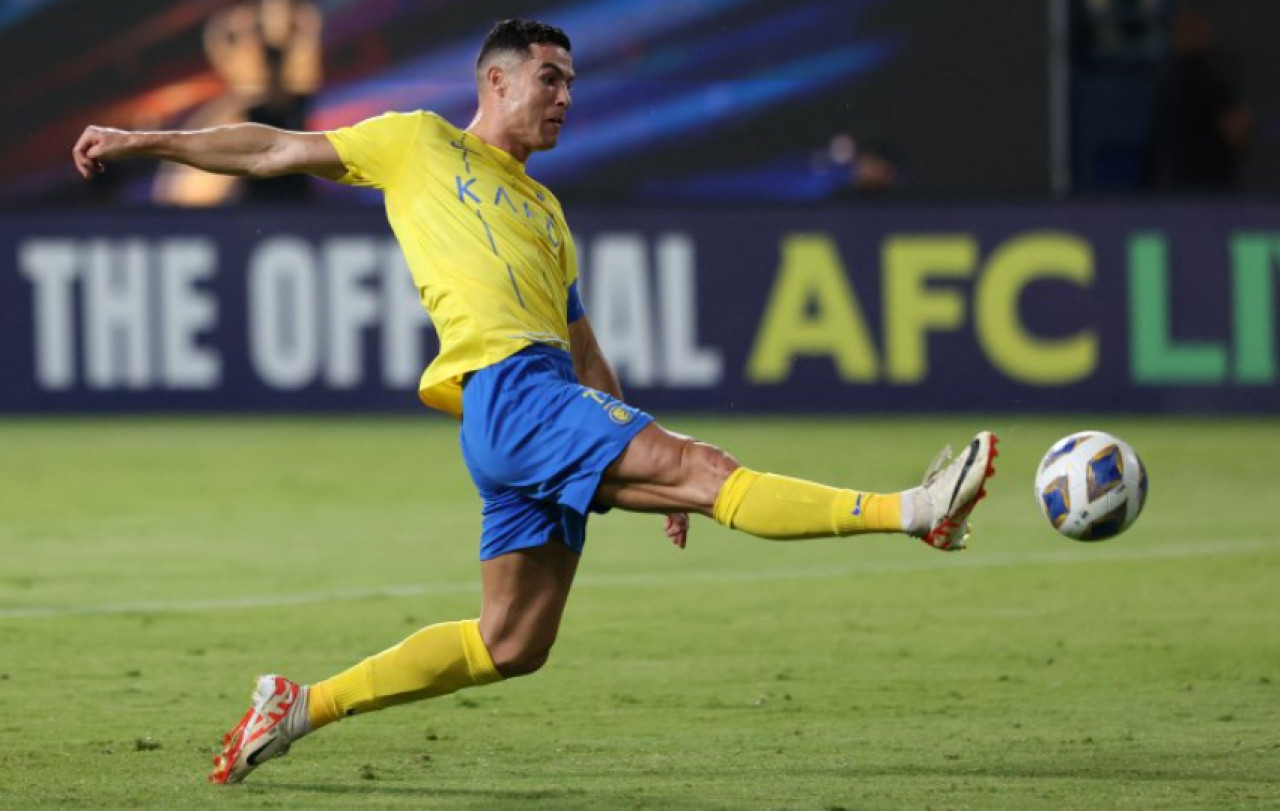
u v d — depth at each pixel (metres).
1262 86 67.75
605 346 61.53
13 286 62.41
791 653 28.48
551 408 19.19
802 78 68.00
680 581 35.34
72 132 68.06
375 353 62.12
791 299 61.34
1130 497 19.80
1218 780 20.16
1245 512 43.62
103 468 51.50
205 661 27.92
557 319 20.33
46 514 43.72
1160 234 60.44
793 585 34.84
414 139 20.22
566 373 19.94
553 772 20.83
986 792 19.59
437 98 67.88
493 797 19.45
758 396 61.50
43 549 38.84
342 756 21.75
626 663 27.75
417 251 20.06
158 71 67.81
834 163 68.06
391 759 21.59
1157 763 21.11
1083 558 37.72
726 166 68.31
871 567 36.94
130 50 67.69
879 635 29.94
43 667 27.42
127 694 25.53
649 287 61.41
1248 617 31.30
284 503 45.44
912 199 61.00
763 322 61.41
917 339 61.16
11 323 62.47
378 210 61.88
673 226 61.34
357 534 40.84
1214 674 26.69
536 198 20.61
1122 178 68.88
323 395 62.31
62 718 23.97
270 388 62.38
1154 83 67.94
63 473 50.59
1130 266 60.53
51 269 62.28
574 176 68.06
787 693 25.56
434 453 54.28
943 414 61.09
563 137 67.75
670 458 18.77
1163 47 68.50
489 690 25.81
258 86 67.69
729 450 53.41
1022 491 47.41
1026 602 32.91
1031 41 67.94
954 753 21.77
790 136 68.19
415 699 20.30
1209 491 46.75
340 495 46.69
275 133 20.03
